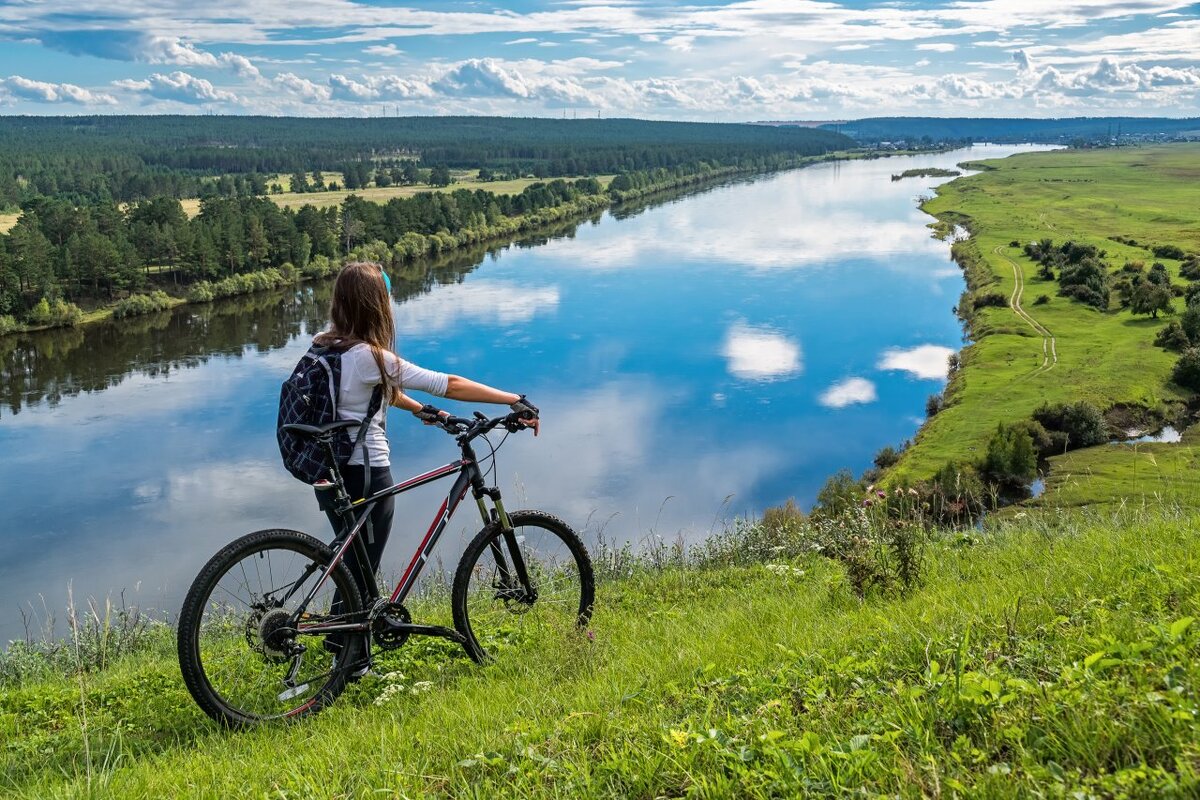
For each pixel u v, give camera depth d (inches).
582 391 3425.2
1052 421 2704.2
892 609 209.2
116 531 2253.9
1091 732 103.0
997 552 292.0
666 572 386.3
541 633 219.6
